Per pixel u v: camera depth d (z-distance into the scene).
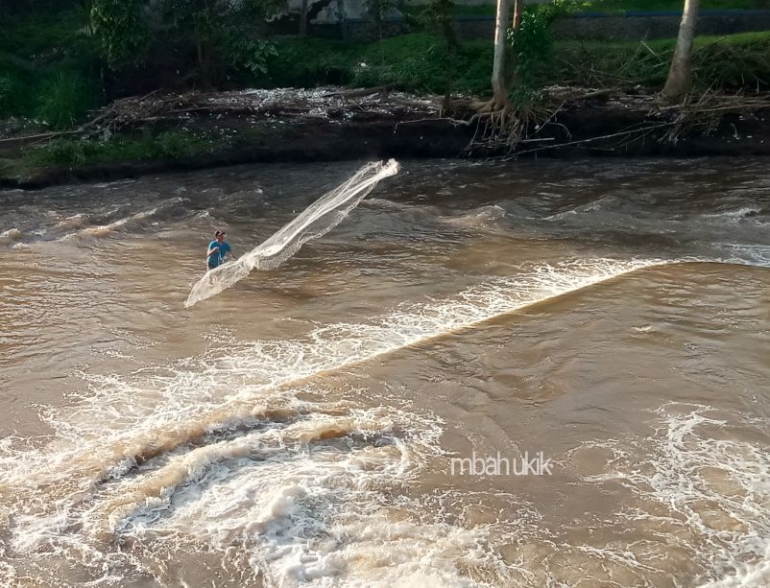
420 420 9.73
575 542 7.54
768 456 8.84
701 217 18.05
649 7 30.98
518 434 9.40
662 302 13.15
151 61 27.39
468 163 24.11
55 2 30.45
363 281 14.34
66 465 8.68
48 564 7.25
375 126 25.33
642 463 8.77
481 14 30.64
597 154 24.59
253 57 28.41
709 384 10.44
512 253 15.80
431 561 7.27
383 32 30.89
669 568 7.18
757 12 29.03
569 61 27.02
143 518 7.87
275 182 22.11
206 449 8.84
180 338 11.97
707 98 24.23
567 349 11.49
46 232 17.23
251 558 7.34
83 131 24.59
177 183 22.02
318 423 9.50
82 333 12.11
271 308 13.11
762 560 7.25
